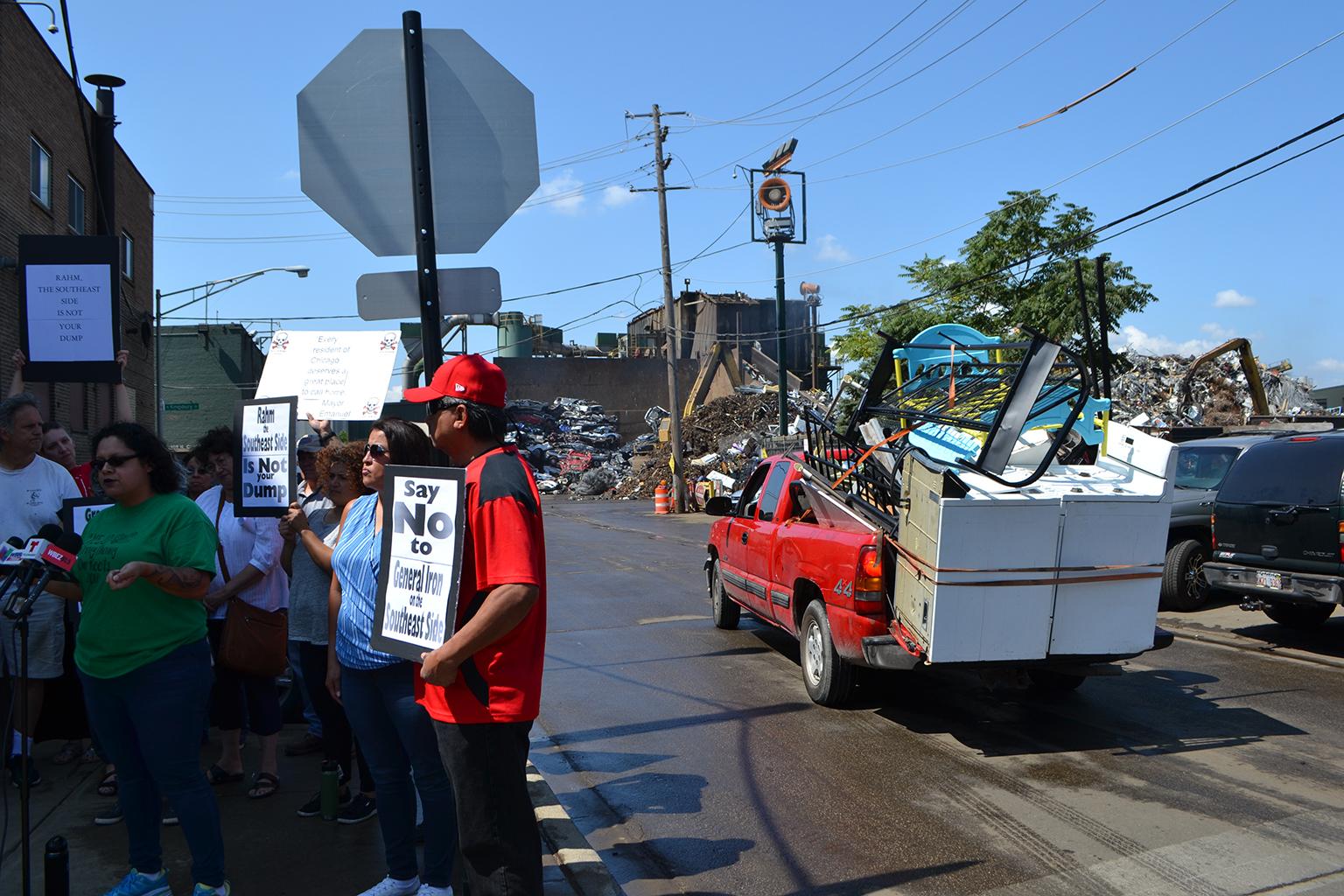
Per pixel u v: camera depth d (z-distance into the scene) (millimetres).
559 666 9484
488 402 3443
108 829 5082
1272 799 5586
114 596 3941
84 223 17812
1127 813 5430
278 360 5156
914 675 8805
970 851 4973
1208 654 9398
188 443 40688
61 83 16547
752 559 9570
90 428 17703
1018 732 7035
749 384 60125
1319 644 9812
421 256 4266
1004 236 28188
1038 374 6508
